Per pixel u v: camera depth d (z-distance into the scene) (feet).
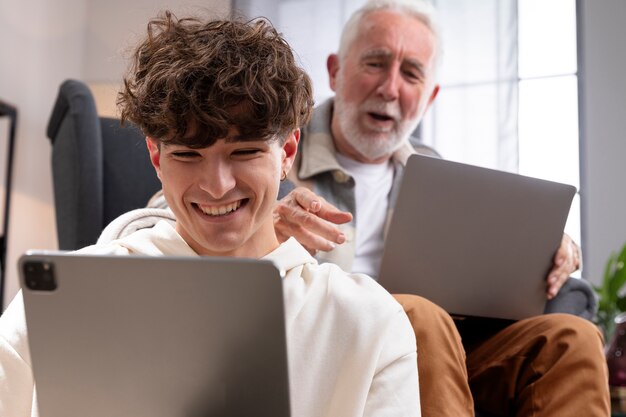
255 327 2.13
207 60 2.79
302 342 2.93
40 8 12.28
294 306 2.98
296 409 2.87
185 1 11.04
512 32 11.25
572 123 11.62
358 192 6.64
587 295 5.61
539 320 4.64
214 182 2.79
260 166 2.87
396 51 6.70
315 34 11.82
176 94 2.73
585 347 4.33
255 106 2.77
